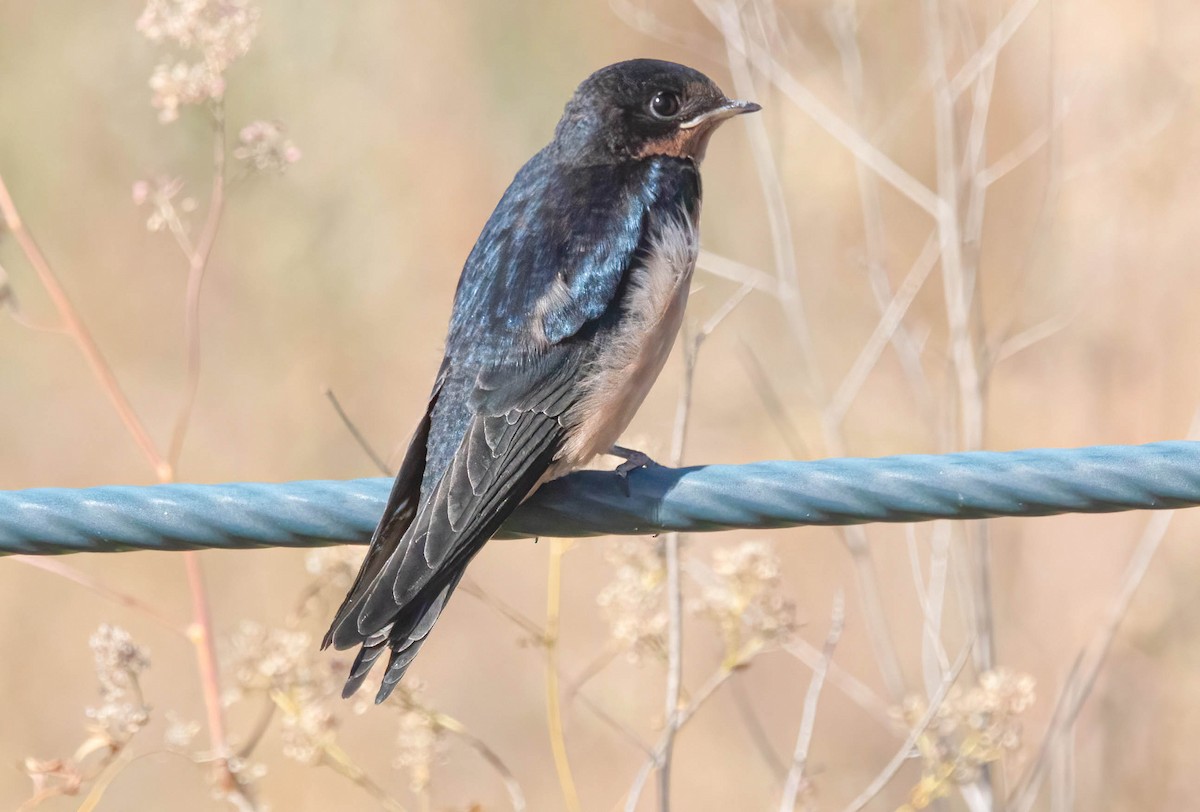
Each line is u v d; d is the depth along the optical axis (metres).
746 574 8.91
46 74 17.97
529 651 14.75
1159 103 14.69
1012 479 6.50
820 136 15.94
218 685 9.71
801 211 16.52
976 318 11.74
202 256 10.07
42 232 17.78
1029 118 16.47
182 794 13.69
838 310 16.38
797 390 16.03
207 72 9.82
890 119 14.99
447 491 7.21
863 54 16.16
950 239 11.42
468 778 14.20
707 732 14.00
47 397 17.06
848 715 14.09
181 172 17.77
